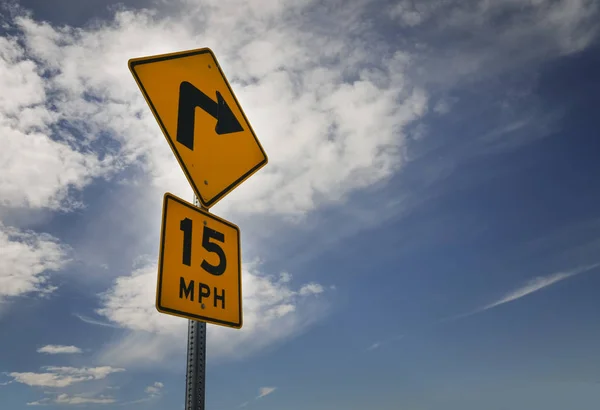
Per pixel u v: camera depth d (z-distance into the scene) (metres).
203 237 3.20
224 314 3.17
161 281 2.81
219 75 3.89
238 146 3.84
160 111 3.33
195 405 2.87
